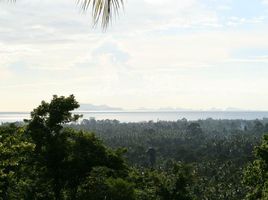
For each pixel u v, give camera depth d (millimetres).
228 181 106562
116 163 24078
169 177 35562
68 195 23844
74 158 22344
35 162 21922
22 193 21656
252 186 26641
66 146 22484
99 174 24922
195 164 132875
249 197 26453
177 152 165250
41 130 22234
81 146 23141
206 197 93688
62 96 23172
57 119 22734
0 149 11242
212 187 98875
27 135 22344
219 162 137375
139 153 164250
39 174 22453
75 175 22625
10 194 18656
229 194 92875
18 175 19656
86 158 22844
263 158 25094
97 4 3748
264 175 25250
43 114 22781
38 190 22672
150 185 33594
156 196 33469
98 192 23219
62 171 22203
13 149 11625
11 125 18438
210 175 122500
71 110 23156
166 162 139875
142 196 31422
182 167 34938
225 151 165250
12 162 11805
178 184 34031
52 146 22016
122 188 23359
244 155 142875
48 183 22953
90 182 24328
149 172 35125
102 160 23453
